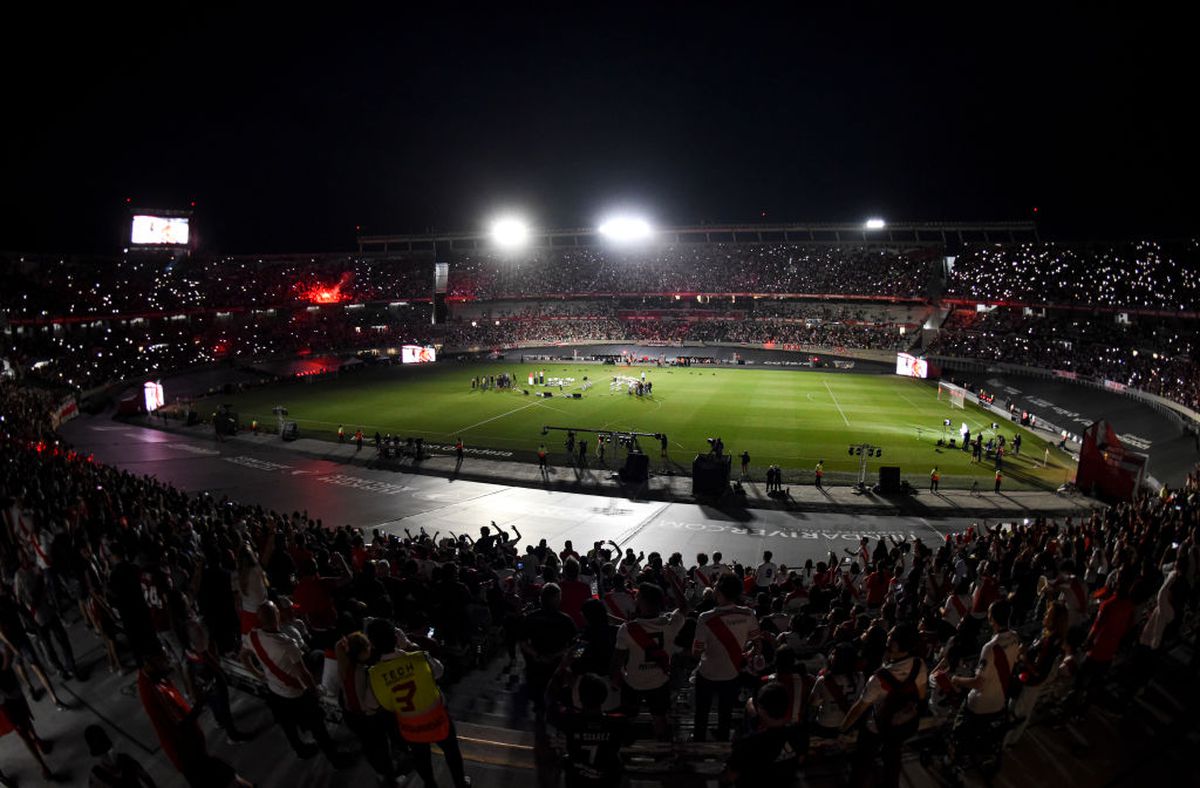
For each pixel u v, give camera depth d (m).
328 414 57.31
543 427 47.09
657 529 29.81
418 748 7.02
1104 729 8.62
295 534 15.85
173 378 72.75
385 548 18.23
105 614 10.49
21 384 56.69
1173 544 14.24
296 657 7.66
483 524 30.23
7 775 8.50
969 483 37.47
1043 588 12.85
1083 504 33.91
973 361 78.62
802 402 62.34
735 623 7.64
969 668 10.07
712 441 36.66
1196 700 9.36
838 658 7.02
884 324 100.25
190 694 8.96
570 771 6.03
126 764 6.21
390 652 6.93
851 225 118.31
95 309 77.75
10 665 8.14
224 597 10.76
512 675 11.02
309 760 8.23
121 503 18.50
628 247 128.50
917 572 15.44
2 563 14.61
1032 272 90.88
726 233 129.00
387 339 100.81
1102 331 75.25
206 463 41.06
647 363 93.81
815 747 7.73
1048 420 57.12
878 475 38.59
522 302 121.94
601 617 7.59
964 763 7.77
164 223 98.12
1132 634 10.59
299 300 101.69
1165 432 46.88
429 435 49.09
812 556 26.52
